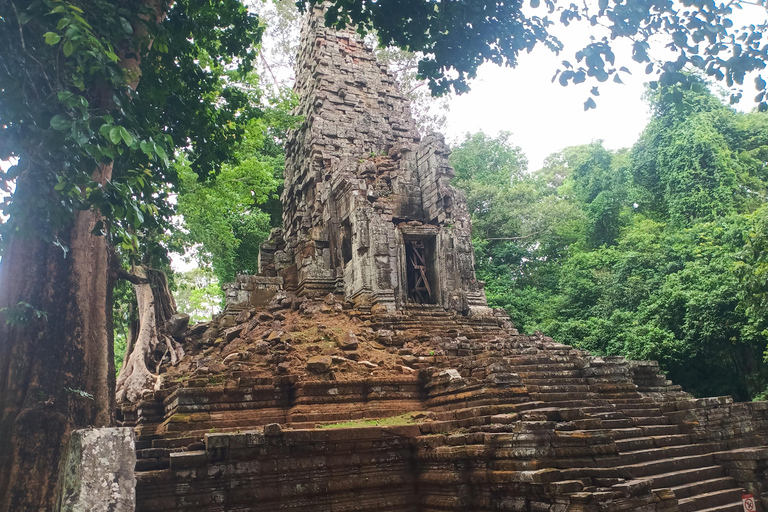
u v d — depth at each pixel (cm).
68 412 883
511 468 984
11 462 824
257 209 3098
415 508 1140
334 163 2406
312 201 2416
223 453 995
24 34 891
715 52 1072
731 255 2316
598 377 1476
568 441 998
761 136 3862
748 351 2673
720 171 3484
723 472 1218
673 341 2597
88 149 801
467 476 1057
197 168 1588
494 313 2147
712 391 2759
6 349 880
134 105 1041
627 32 1061
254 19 1480
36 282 921
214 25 1472
